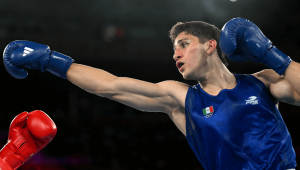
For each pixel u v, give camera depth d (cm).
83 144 1005
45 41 954
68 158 948
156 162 1024
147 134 1082
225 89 205
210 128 198
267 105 198
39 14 943
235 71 1025
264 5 949
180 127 223
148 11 1003
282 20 993
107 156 995
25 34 935
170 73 1105
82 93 1092
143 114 1125
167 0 956
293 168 196
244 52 205
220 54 218
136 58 1071
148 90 213
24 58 196
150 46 1070
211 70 211
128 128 1083
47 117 199
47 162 887
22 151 191
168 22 1041
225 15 989
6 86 1030
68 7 947
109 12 994
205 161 204
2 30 921
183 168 1019
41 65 203
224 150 193
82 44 1003
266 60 194
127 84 210
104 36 1033
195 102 208
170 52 1080
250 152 188
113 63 1060
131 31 1050
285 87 197
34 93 1062
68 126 1036
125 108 1122
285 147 194
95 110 1089
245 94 200
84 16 988
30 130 191
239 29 197
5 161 185
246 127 193
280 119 203
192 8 984
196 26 217
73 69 207
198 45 212
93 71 211
